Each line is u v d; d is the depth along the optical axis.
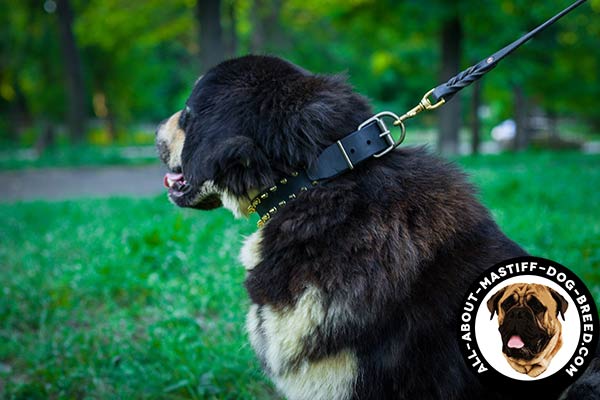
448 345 1.95
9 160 18.41
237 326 4.05
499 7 15.24
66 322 4.54
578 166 14.44
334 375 2.01
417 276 1.99
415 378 1.94
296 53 28.16
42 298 4.83
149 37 22.03
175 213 7.56
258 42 23.97
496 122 37.91
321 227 2.05
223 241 6.00
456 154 17.08
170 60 39.81
